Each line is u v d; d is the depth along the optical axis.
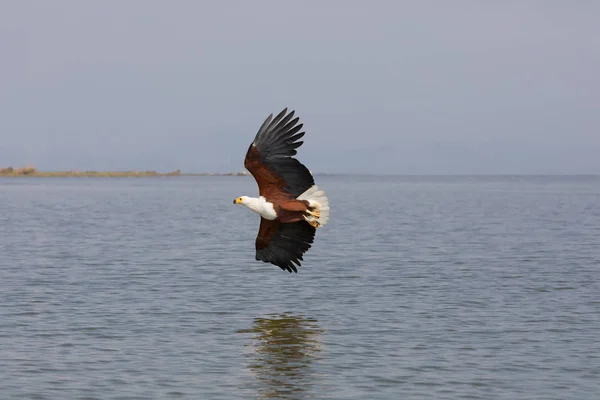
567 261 28.98
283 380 13.82
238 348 15.91
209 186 149.75
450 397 12.97
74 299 20.98
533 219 53.25
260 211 12.27
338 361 14.99
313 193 12.38
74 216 56.03
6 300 20.78
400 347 15.95
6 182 167.50
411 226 46.66
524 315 18.92
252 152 12.29
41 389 13.34
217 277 24.86
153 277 24.83
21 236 39.56
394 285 23.31
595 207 70.44
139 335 16.97
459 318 18.61
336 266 27.52
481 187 155.38
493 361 14.97
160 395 13.05
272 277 24.91
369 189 137.38
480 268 27.02
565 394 13.11
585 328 17.55
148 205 73.38
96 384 13.60
